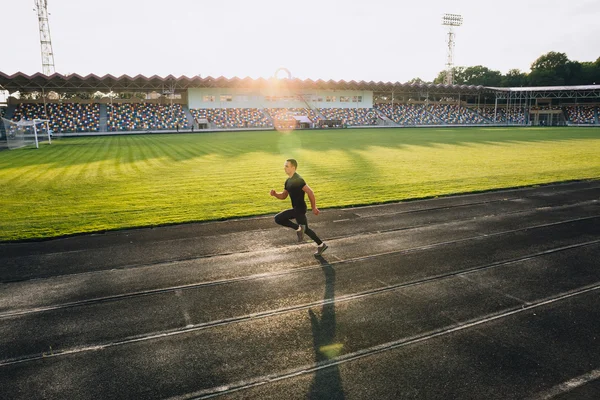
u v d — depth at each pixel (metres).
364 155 25.67
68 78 51.31
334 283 6.72
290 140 38.47
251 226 10.14
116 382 4.20
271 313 5.70
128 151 28.34
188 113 61.19
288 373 4.34
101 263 7.67
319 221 10.64
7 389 4.09
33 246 8.68
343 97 73.19
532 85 93.56
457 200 13.12
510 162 22.28
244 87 64.38
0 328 5.32
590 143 34.19
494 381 4.17
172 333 5.18
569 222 10.45
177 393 4.03
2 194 14.02
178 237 9.28
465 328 5.25
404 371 4.35
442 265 7.50
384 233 9.56
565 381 4.17
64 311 5.79
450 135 45.22
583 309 5.75
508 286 6.56
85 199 13.20
